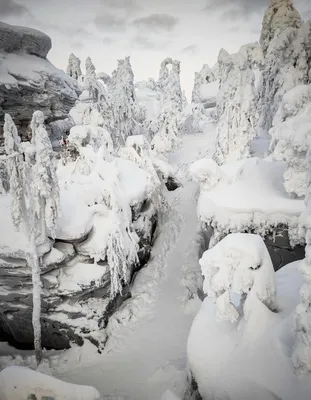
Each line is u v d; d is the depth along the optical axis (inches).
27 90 797.9
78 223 452.1
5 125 367.6
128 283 554.6
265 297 275.1
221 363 265.4
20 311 450.0
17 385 222.8
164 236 727.7
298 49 627.5
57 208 404.8
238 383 243.4
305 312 223.6
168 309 525.7
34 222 403.5
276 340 253.4
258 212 457.4
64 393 222.4
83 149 649.0
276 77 693.9
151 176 733.9
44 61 909.8
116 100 1109.1
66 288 440.5
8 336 488.4
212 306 345.7
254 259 268.1
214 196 504.1
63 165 661.9
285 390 221.1
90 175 567.2
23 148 374.6
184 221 767.7
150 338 467.5
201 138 1358.3
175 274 609.6
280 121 461.1
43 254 420.8
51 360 438.6
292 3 730.8
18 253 403.2
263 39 775.1
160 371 397.7
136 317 512.4
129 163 745.6
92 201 515.2
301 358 219.8
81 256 463.2
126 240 508.1
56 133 965.8
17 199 386.3
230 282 271.4
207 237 608.7
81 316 456.8
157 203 763.4
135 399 369.1
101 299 477.1
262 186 510.3
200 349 289.1
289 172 451.5
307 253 224.1
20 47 851.4
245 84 713.6
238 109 715.4
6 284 435.5
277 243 461.7
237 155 730.2
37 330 417.4
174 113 1070.4
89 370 421.4
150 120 1310.3
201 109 1507.1
